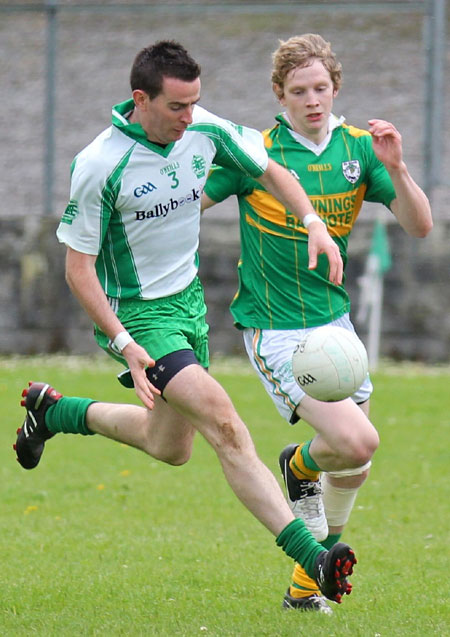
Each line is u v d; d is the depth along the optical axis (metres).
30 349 56.88
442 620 17.02
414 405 43.00
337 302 19.00
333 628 16.36
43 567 21.17
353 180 19.02
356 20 70.75
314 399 16.70
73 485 30.58
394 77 67.94
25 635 15.97
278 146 19.19
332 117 19.42
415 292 54.44
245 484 15.66
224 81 69.56
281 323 18.83
